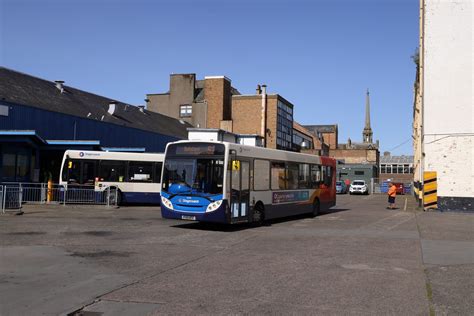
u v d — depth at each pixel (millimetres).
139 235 13820
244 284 7691
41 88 34250
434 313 6125
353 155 90500
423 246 11992
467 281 7988
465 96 23344
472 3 23500
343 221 19344
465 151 23234
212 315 5980
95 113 36781
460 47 23531
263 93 51844
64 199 23953
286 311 6180
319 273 8602
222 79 53375
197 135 37969
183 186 15562
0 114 25734
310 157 21922
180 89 58594
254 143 42344
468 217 20672
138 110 47188
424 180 23984
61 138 30328
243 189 16266
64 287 7371
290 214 19578
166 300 6672
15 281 7766
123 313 6035
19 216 18297
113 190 24859
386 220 19547
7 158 24531
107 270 8711
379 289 7410
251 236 14047
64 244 11727
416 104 43719
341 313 6109
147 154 25797
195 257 10203
